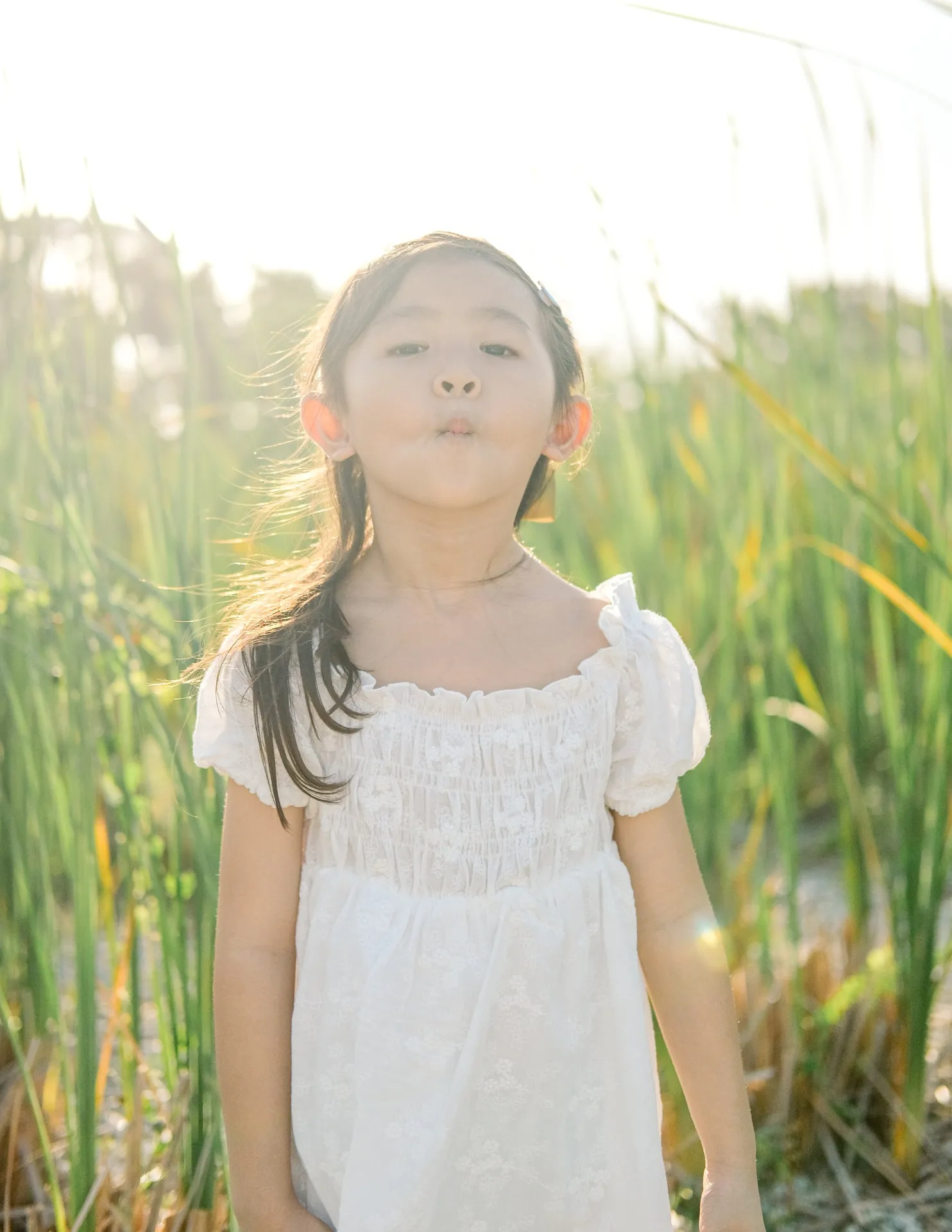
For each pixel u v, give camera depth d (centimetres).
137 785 172
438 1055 104
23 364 164
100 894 186
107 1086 182
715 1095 114
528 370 107
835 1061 183
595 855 111
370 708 108
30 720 171
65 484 155
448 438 104
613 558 244
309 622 110
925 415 204
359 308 110
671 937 116
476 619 111
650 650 115
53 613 167
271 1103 108
